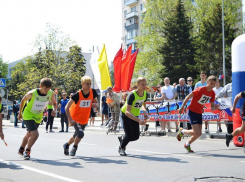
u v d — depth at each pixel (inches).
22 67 3063.5
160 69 1742.1
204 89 308.5
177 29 1640.0
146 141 447.2
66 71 1860.2
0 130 276.2
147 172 233.3
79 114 293.9
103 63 756.6
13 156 314.3
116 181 206.5
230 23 1644.9
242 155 310.2
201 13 1777.8
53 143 433.1
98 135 563.8
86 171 238.5
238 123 374.3
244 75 366.6
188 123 506.9
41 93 276.5
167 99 536.4
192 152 328.8
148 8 1870.1
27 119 287.1
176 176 219.3
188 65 1592.0
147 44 1839.3
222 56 1620.3
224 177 214.5
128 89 815.1
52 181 207.8
